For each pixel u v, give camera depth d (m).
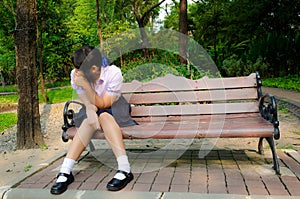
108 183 2.67
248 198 2.39
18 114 4.48
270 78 15.67
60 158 3.73
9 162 3.90
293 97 8.91
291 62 15.97
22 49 4.38
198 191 2.59
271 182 2.74
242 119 3.37
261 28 19.28
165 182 2.81
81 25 15.72
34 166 3.64
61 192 2.65
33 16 4.39
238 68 16.06
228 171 3.06
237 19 19.31
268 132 2.88
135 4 11.66
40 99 11.45
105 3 15.70
